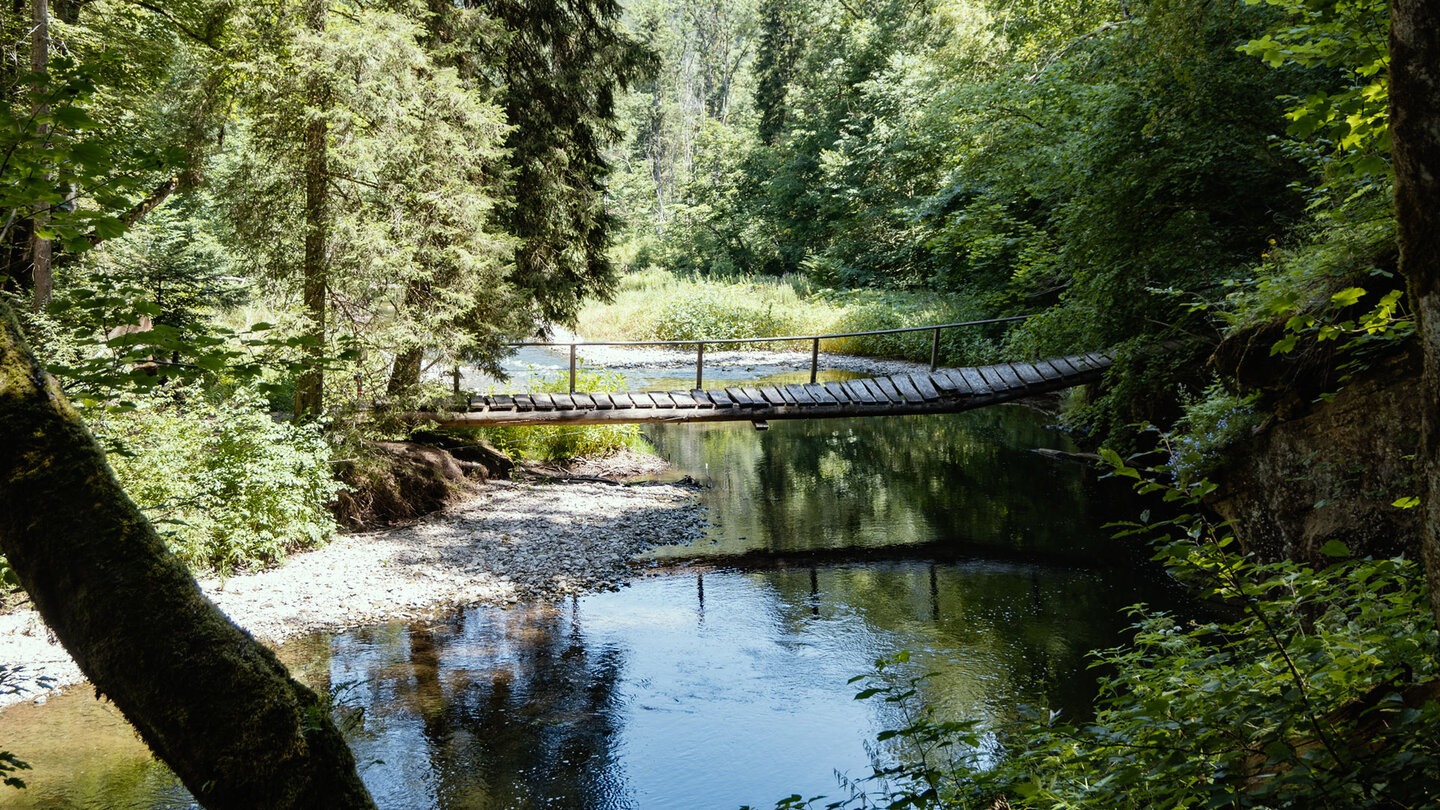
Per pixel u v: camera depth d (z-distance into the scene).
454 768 5.01
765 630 7.20
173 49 12.54
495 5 12.00
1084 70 11.84
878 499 11.75
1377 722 2.11
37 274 6.47
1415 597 2.31
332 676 6.17
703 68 64.50
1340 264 5.37
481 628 7.18
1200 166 8.59
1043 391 11.39
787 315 28.09
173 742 1.60
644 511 11.00
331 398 9.34
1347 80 7.64
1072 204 9.91
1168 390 9.63
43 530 1.60
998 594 8.02
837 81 35.44
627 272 43.22
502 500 11.16
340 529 9.45
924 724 2.71
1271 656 2.59
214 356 2.75
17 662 5.95
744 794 4.74
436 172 9.12
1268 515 6.34
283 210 8.80
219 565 8.06
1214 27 8.38
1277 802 1.99
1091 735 2.69
